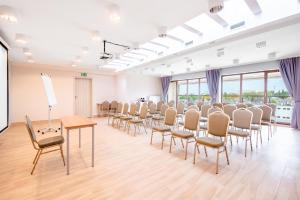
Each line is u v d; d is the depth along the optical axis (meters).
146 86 10.52
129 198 1.91
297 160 3.00
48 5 2.45
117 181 2.28
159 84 11.21
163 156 3.22
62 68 7.55
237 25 3.33
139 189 2.09
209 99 8.31
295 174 2.48
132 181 2.29
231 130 3.47
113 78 9.50
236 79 7.49
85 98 8.64
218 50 4.52
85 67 7.80
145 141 4.25
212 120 2.98
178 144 4.00
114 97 9.54
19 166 2.73
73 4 2.43
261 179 2.33
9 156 3.17
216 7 2.21
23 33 3.57
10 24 3.10
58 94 7.56
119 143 4.06
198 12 2.68
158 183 2.23
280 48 4.54
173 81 10.65
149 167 2.73
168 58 5.52
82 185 2.18
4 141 4.17
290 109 6.12
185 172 2.55
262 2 2.76
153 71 8.80
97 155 3.25
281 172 2.54
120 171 2.58
